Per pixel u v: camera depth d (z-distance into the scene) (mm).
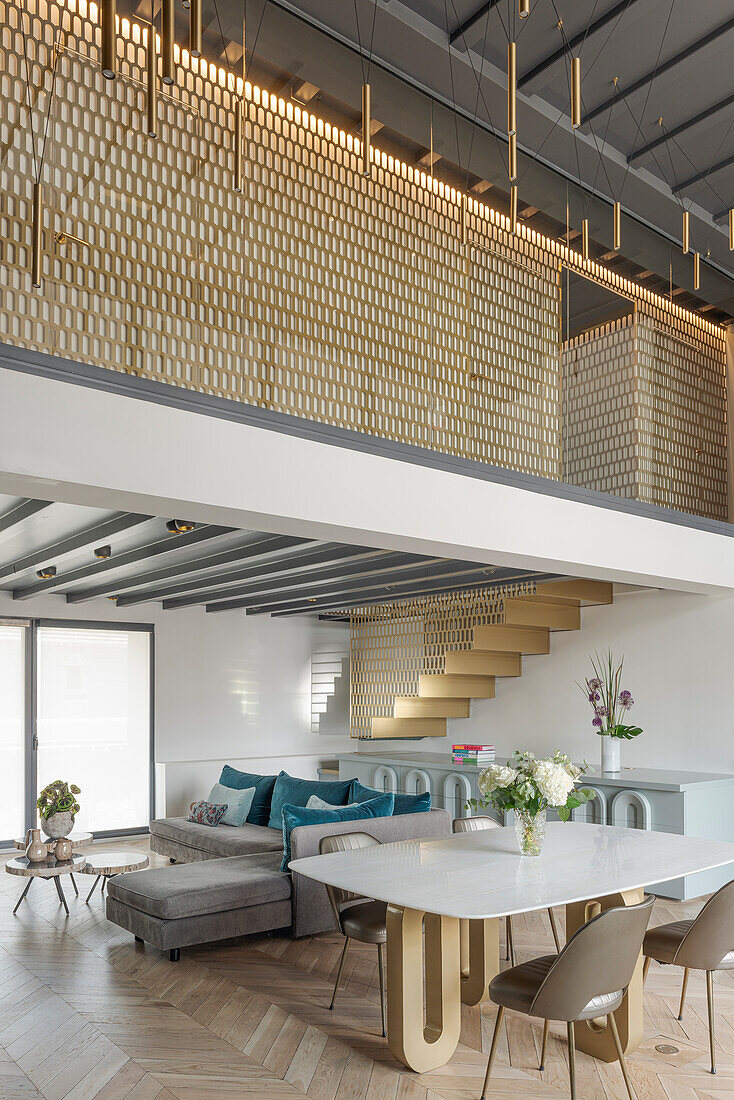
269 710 9758
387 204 5789
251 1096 3332
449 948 3725
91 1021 4070
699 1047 3809
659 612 7508
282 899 5277
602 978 3041
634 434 7906
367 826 5434
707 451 8461
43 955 5031
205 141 4832
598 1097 3336
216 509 3930
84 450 3494
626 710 7688
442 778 8008
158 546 5887
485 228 6465
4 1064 3621
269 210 5094
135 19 4621
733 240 5203
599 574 6000
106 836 8531
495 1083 3459
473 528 4949
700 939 3496
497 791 4047
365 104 3625
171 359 4527
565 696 8180
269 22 5008
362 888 3373
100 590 7887
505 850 4141
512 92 3463
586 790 4109
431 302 5973
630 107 5926
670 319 8312
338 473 4344
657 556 6148
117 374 3631
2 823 7969
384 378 5598
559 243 7102
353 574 6711
